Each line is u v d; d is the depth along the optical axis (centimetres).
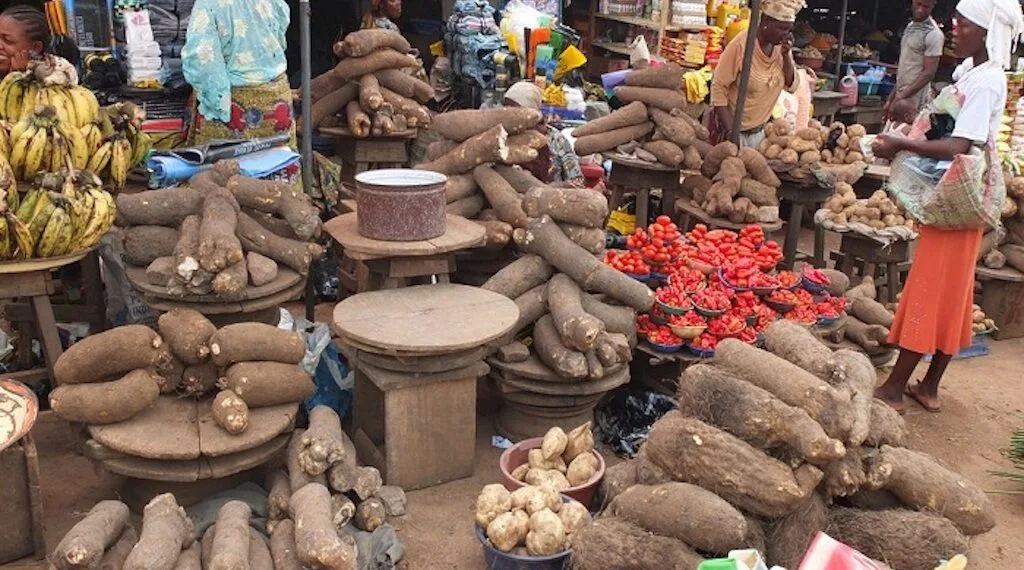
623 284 461
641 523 313
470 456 433
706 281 508
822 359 336
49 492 402
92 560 298
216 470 360
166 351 374
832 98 1051
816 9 1361
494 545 340
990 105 456
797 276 537
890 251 621
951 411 541
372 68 652
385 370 410
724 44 1020
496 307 434
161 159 494
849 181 673
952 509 331
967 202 465
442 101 879
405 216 442
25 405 349
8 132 402
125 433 356
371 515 362
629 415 480
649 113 654
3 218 378
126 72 635
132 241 417
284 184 451
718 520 294
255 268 412
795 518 310
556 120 819
